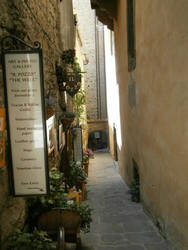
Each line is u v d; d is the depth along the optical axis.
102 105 25.03
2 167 2.86
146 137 5.64
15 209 3.17
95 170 13.91
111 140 18.03
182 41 3.30
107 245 4.25
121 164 11.41
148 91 5.30
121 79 10.01
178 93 3.54
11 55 2.91
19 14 3.63
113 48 13.58
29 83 2.94
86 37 24.73
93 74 24.95
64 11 8.95
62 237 3.15
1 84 3.01
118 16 9.65
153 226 5.02
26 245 2.77
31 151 3.00
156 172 4.86
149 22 4.93
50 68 5.96
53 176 4.25
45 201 3.72
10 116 2.96
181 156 3.51
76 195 5.82
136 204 6.67
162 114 4.35
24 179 3.01
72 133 8.89
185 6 3.14
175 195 3.80
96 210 6.28
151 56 4.91
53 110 4.83
